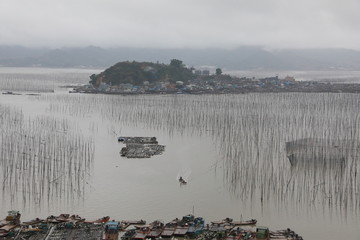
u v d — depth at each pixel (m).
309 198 121.31
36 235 92.69
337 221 107.12
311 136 194.50
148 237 92.69
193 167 151.88
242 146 165.62
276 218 108.31
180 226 98.31
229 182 134.88
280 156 161.75
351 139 177.12
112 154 169.12
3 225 98.25
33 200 116.44
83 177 137.38
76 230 95.75
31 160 151.75
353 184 130.75
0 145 173.88
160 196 122.44
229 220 105.06
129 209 112.50
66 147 169.88
